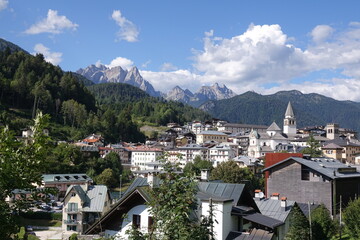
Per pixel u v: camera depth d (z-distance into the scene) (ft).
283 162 235.20
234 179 408.05
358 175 238.27
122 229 87.30
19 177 43.14
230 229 96.17
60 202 420.77
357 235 147.74
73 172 564.30
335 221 160.25
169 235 51.67
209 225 61.36
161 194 53.62
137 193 86.12
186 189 53.36
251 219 97.40
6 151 43.14
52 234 300.20
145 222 84.74
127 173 639.76
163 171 56.70
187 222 53.88
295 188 228.63
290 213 131.23
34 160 44.42
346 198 226.99
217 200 92.22
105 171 559.79
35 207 47.93
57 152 561.43
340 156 652.48
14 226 43.91
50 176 455.63
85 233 92.63
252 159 611.47
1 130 44.45
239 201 106.83
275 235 115.14
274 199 141.90
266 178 262.47
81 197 307.37
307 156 277.85
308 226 134.51
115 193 494.59
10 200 46.34
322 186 218.38
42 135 45.27
